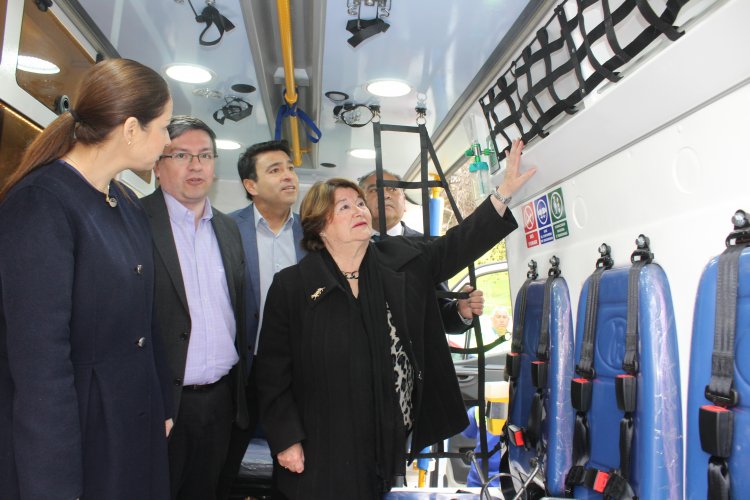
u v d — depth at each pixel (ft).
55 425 3.58
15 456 3.56
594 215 5.74
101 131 4.12
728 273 3.69
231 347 6.73
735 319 3.62
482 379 7.34
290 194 8.56
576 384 5.31
